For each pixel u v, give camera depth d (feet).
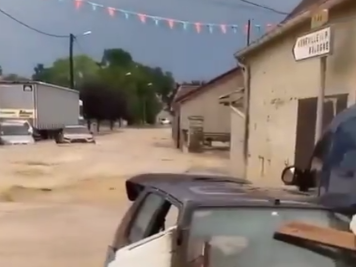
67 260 28.35
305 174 18.20
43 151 104.06
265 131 48.78
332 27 27.63
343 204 13.70
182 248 10.79
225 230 11.22
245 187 14.21
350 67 29.58
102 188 57.36
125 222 14.93
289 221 11.67
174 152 114.52
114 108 285.43
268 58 47.62
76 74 298.76
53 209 44.93
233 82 124.26
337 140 16.40
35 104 132.57
